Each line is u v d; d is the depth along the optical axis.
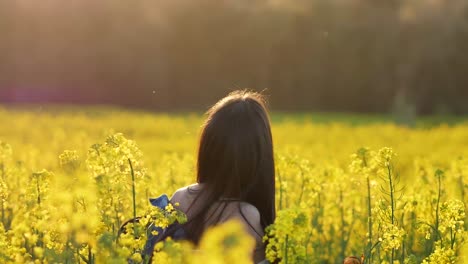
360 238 6.22
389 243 4.38
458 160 7.59
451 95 66.50
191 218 3.56
